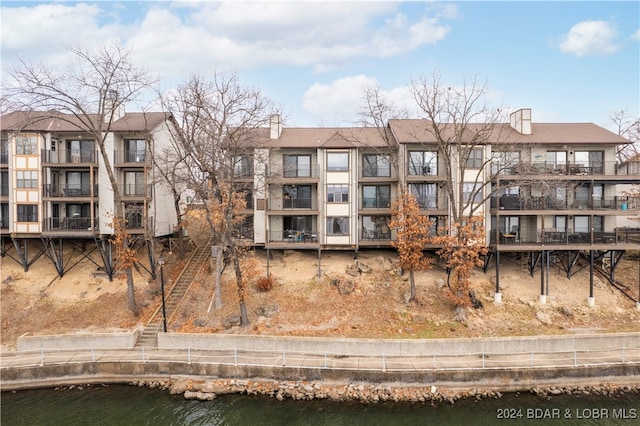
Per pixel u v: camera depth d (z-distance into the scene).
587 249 24.88
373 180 28.56
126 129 27.64
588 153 27.59
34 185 27.38
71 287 25.91
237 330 21.70
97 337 20.77
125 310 24.05
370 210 28.48
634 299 24.83
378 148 28.97
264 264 28.81
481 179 27.31
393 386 18.03
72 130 27.22
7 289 25.45
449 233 24.52
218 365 18.81
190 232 35.34
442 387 18.00
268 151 28.12
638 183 27.11
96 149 28.02
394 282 26.33
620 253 27.02
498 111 30.86
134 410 17.09
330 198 28.23
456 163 27.08
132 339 20.89
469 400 17.45
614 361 18.61
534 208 26.30
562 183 25.33
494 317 23.05
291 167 29.08
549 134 28.41
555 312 23.59
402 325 22.20
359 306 24.03
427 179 27.30
